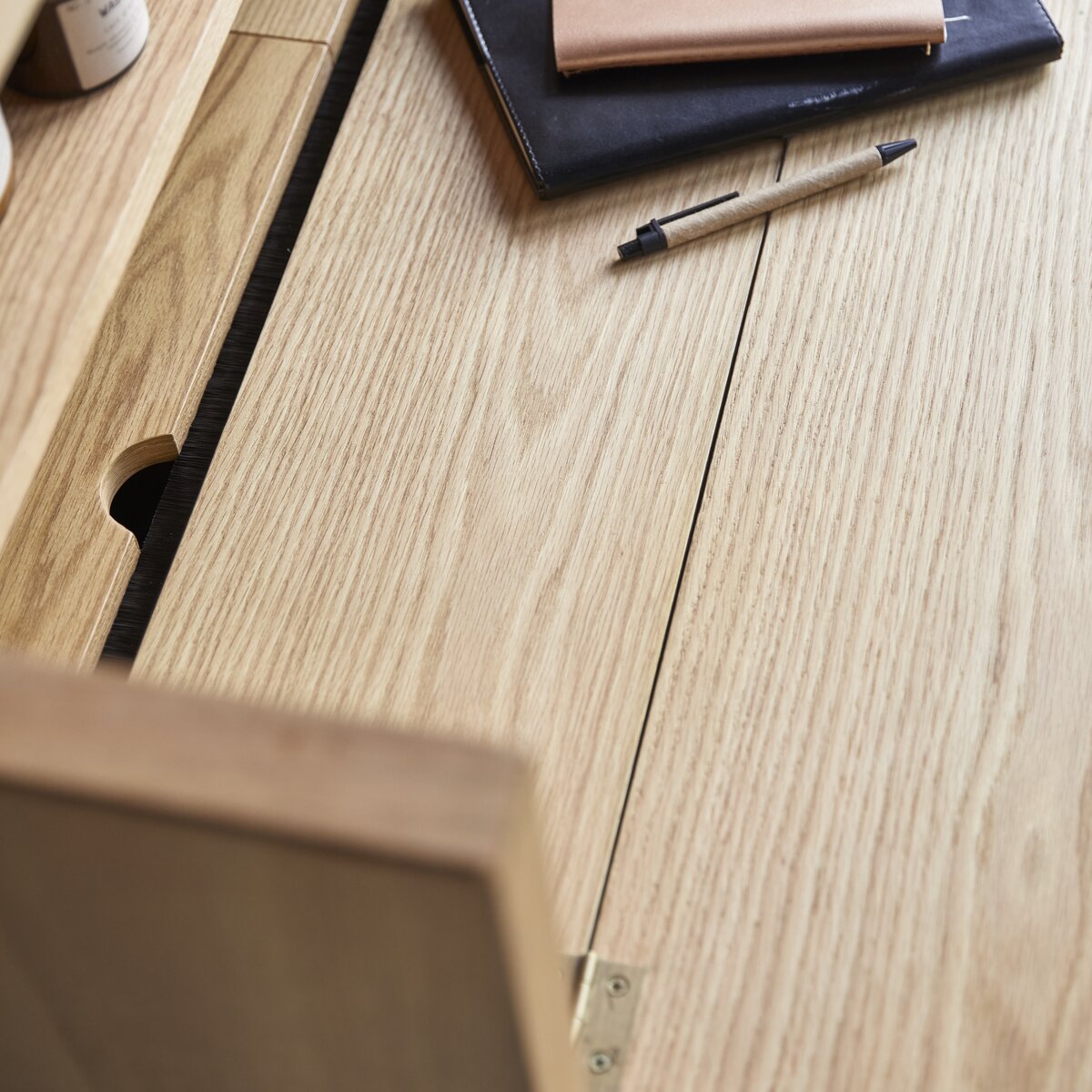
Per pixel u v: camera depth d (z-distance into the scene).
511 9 0.87
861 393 0.72
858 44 0.83
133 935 0.37
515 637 0.65
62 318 0.57
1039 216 0.79
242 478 0.71
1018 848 0.58
